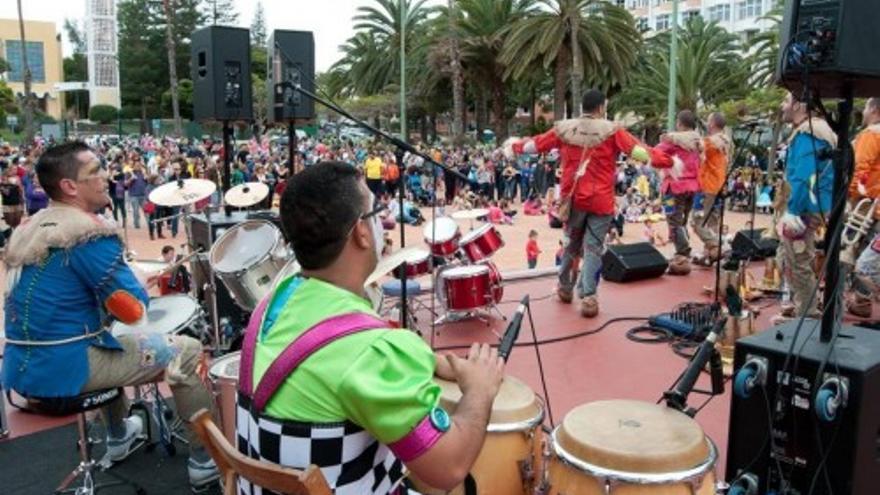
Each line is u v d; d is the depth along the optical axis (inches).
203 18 2637.8
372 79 1925.4
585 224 239.0
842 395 107.6
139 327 152.8
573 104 1327.5
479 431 71.6
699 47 1581.0
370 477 70.5
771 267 270.8
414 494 82.1
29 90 1533.0
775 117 221.6
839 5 107.9
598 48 1353.3
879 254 197.2
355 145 1515.7
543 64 1396.4
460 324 240.8
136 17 2586.1
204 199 261.7
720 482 124.3
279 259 181.0
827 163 184.7
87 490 135.9
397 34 1859.0
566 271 255.3
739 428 120.6
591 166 231.3
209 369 135.9
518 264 602.9
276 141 1571.1
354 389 65.6
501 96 1823.3
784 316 223.9
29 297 129.9
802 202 190.9
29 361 130.7
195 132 2201.0
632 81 1599.4
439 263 257.9
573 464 95.0
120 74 2659.9
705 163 303.4
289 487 65.6
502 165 1055.0
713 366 123.3
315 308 70.6
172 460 155.9
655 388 179.5
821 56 110.1
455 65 1664.6
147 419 160.1
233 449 72.2
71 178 132.5
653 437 97.0
